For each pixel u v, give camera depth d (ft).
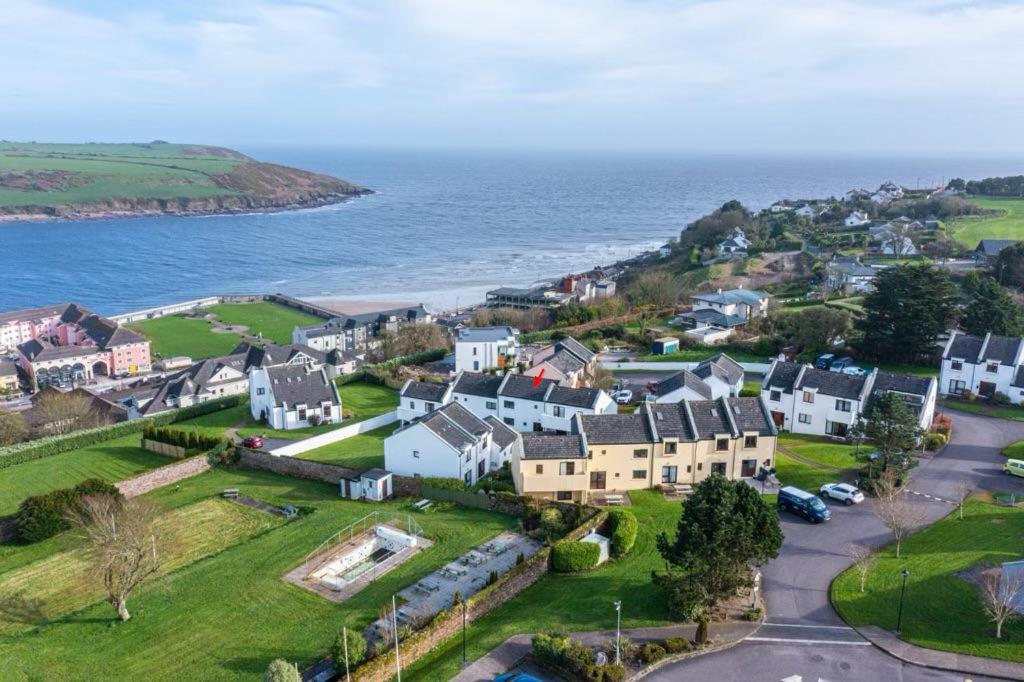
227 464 283.18
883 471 217.77
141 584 186.70
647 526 206.28
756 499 155.43
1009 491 220.23
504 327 421.18
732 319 462.19
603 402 281.74
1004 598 146.92
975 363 313.12
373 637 154.40
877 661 142.00
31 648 159.53
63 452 302.45
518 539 202.28
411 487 242.58
